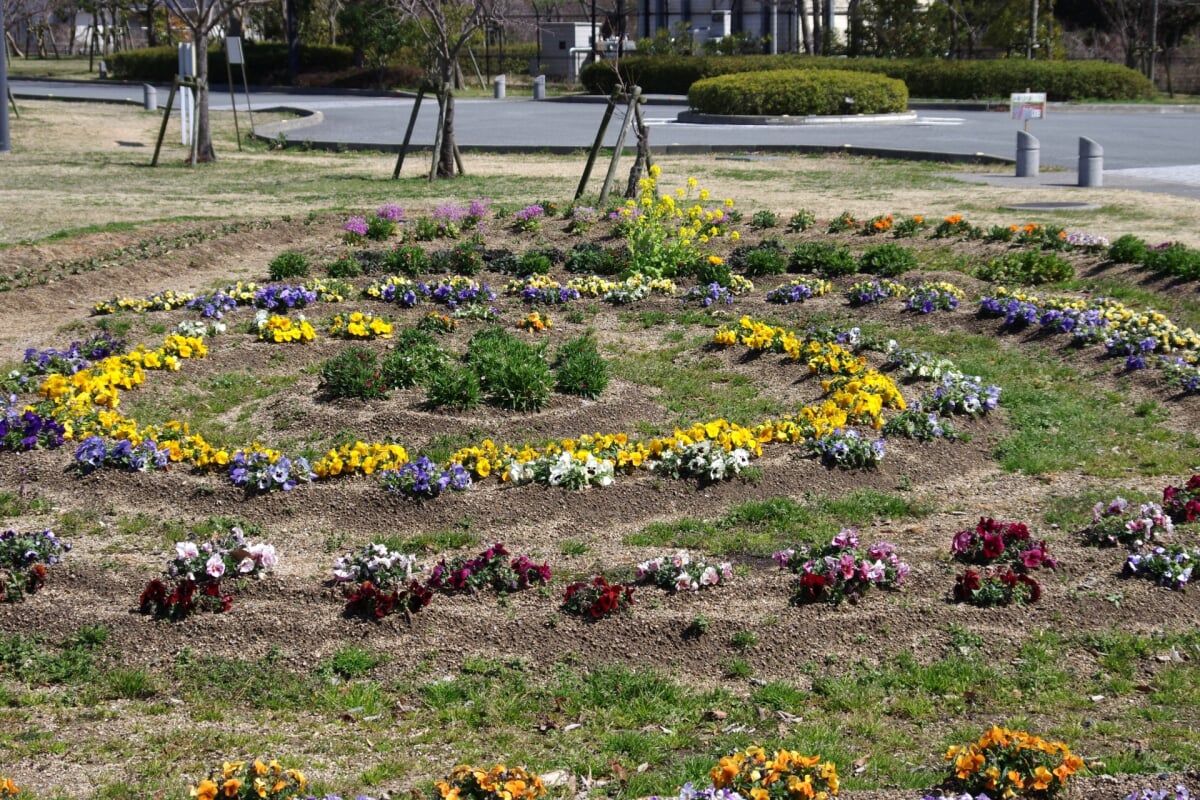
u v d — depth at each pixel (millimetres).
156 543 7113
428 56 47844
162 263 14484
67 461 8070
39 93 44812
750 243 15234
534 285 13180
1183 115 35438
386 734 5316
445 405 9234
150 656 5938
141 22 66375
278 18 57906
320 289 12859
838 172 22281
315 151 27578
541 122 34281
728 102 32969
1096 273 13656
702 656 5902
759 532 7305
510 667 5832
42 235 15750
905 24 46438
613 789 4855
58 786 4844
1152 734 5191
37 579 6391
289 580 6457
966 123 32500
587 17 62062
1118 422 9398
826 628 6035
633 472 7906
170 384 10047
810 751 5051
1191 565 6418
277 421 9195
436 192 20078
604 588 6078
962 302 12680
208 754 5129
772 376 10430
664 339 11703
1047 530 7250
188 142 28109
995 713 5434
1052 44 46438
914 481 8180
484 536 7285
